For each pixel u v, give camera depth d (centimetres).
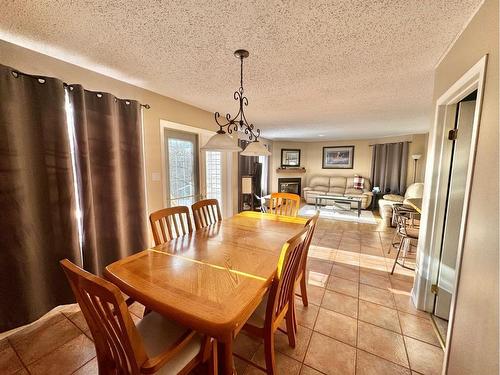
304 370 143
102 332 92
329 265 289
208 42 160
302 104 323
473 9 122
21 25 140
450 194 178
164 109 284
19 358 151
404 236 262
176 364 100
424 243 193
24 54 166
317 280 252
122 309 75
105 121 204
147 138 264
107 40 158
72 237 183
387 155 652
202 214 227
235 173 453
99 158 206
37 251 173
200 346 110
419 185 504
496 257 88
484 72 107
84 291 83
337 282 247
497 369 84
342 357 152
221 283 115
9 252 157
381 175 671
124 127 227
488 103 102
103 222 213
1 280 157
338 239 389
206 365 122
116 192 214
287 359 150
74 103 183
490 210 94
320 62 191
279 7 123
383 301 213
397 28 142
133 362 84
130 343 80
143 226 242
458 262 119
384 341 166
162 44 163
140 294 107
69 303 191
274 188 796
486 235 96
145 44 163
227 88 256
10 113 149
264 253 152
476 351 100
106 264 218
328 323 184
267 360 128
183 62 191
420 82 237
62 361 149
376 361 149
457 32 144
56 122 170
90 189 193
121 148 227
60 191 177
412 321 186
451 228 179
